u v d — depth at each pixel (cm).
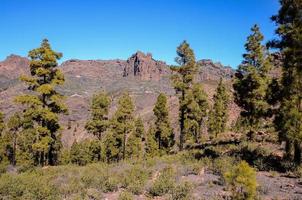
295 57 2308
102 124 5872
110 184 2008
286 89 2306
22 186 1952
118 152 6644
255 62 4181
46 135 3738
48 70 3622
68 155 7906
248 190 1479
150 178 2255
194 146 4897
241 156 2798
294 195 1783
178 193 1791
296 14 2384
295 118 2233
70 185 2061
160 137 6431
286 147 2597
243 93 4175
